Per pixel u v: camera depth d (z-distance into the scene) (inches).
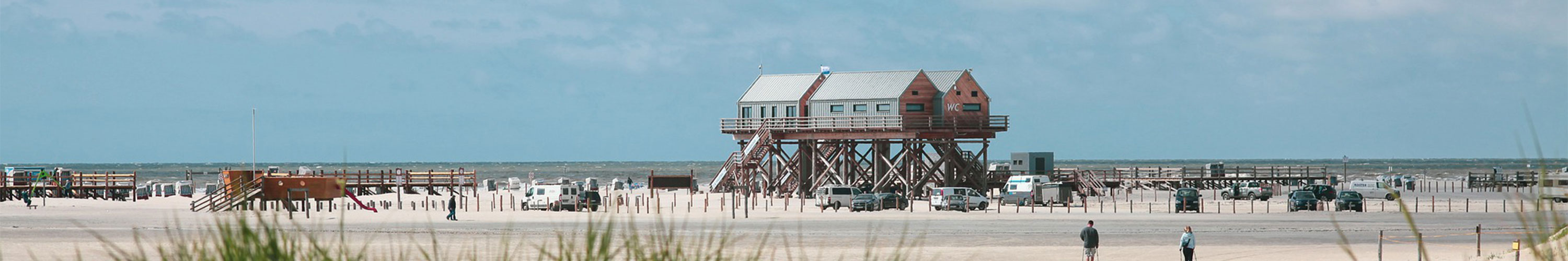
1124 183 4869.6
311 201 3440.0
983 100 3678.6
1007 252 1825.8
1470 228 2417.6
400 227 2299.5
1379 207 3526.1
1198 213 3075.8
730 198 3870.6
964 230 2325.3
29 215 2694.4
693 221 2591.0
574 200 3203.7
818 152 3836.1
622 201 3590.1
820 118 3681.1
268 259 343.6
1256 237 2177.7
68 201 3622.0
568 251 390.9
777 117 3752.5
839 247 1847.9
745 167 3708.2
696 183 4576.8
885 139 3646.7
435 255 414.3
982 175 3727.9
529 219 2674.7
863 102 3656.5
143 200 4028.1
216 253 344.5
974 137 3718.0
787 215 2906.0
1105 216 2891.2
